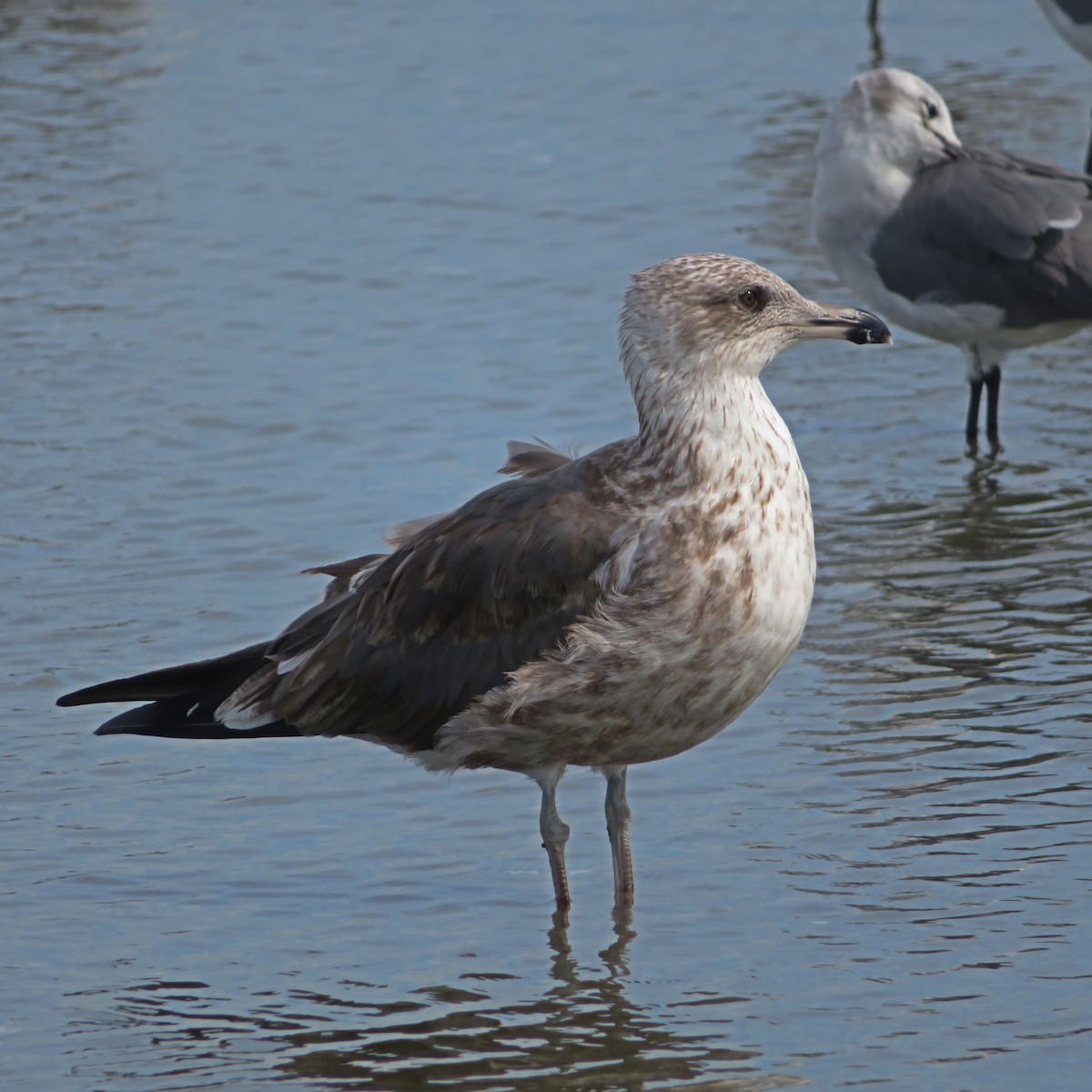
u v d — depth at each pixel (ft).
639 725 32.07
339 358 62.59
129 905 33.63
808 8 108.78
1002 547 49.39
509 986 30.89
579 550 31.76
